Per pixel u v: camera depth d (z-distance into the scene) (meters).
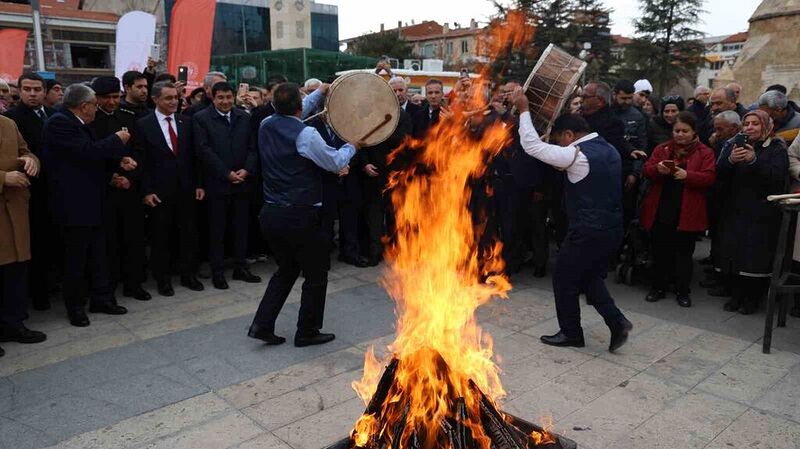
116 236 5.72
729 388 3.80
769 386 3.82
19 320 4.61
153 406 3.61
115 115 5.39
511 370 4.09
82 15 31.53
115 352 4.43
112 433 3.30
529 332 4.80
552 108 5.07
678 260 5.47
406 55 50.62
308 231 4.25
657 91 42.56
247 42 55.97
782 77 13.30
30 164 4.47
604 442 3.19
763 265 4.97
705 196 5.26
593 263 4.22
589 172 4.12
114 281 5.58
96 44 32.12
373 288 5.98
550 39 26.44
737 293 5.28
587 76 29.39
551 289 5.98
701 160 5.20
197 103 6.56
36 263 5.26
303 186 4.20
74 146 4.63
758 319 5.10
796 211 4.18
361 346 4.53
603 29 28.22
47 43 30.14
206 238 6.86
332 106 4.59
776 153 4.87
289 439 3.23
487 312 5.28
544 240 6.33
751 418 3.42
